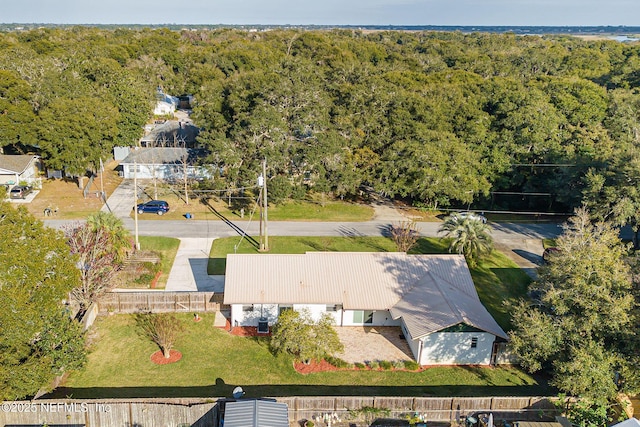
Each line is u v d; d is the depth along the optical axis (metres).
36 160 63.00
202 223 50.53
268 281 33.56
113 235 35.88
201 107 65.50
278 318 30.52
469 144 57.53
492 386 28.50
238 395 24.45
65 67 74.12
